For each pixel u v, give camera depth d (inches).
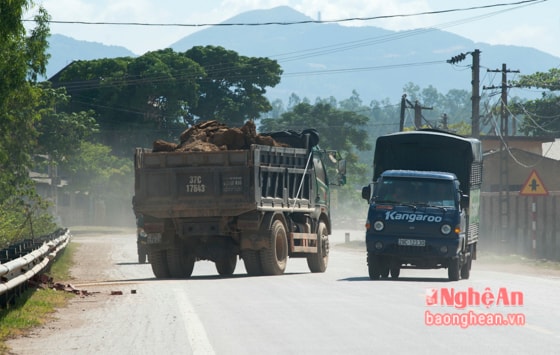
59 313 1857.8
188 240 3058.6
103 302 2087.8
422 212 2723.9
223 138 3043.8
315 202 3405.5
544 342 1320.1
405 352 1228.5
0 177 4571.9
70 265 4003.4
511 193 4921.3
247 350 1268.5
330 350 1254.9
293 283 2549.2
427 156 3090.6
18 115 5049.2
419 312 1726.1
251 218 2947.8
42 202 4603.8
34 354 1306.6
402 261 2763.3
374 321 1582.2
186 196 2955.2
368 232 2748.5
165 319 1675.7
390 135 3120.1
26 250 2341.3
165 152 2979.8
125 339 1425.9
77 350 1330.0
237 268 3841.0
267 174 3009.4
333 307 1828.2
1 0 3255.4
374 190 2819.9
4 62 3531.0
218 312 1764.3
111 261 4399.6
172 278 3065.9
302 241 3228.3
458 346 1280.8
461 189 3036.4
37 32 3681.1
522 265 3949.3
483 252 4768.7
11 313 1727.4
